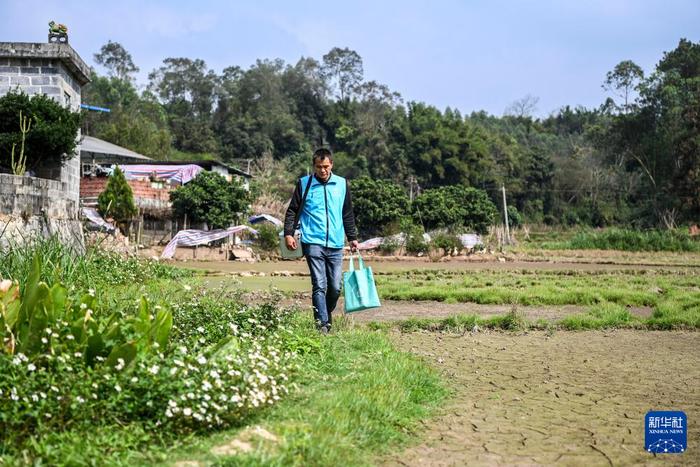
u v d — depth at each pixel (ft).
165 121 273.95
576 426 14.62
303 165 258.37
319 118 340.18
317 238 24.21
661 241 148.25
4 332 13.62
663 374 20.25
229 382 13.19
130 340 13.96
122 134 201.05
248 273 68.28
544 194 256.73
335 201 24.47
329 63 345.92
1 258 25.03
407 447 12.87
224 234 105.91
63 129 61.11
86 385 11.93
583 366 21.30
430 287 46.70
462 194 159.53
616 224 239.50
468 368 20.62
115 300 21.94
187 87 337.11
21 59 65.77
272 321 21.89
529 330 29.22
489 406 16.11
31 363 12.57
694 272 81.56
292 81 337.72
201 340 16.96
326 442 11.81
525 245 154.92
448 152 245.24
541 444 13.33
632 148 231.91
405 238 123.95
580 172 258.78
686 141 195.52
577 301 40.09
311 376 16.85
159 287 34.09
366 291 24.08
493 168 255.70
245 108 323.57
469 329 29.01
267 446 11.78
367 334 23.77
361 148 268.21
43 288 14.46
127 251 68.39
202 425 12.41
